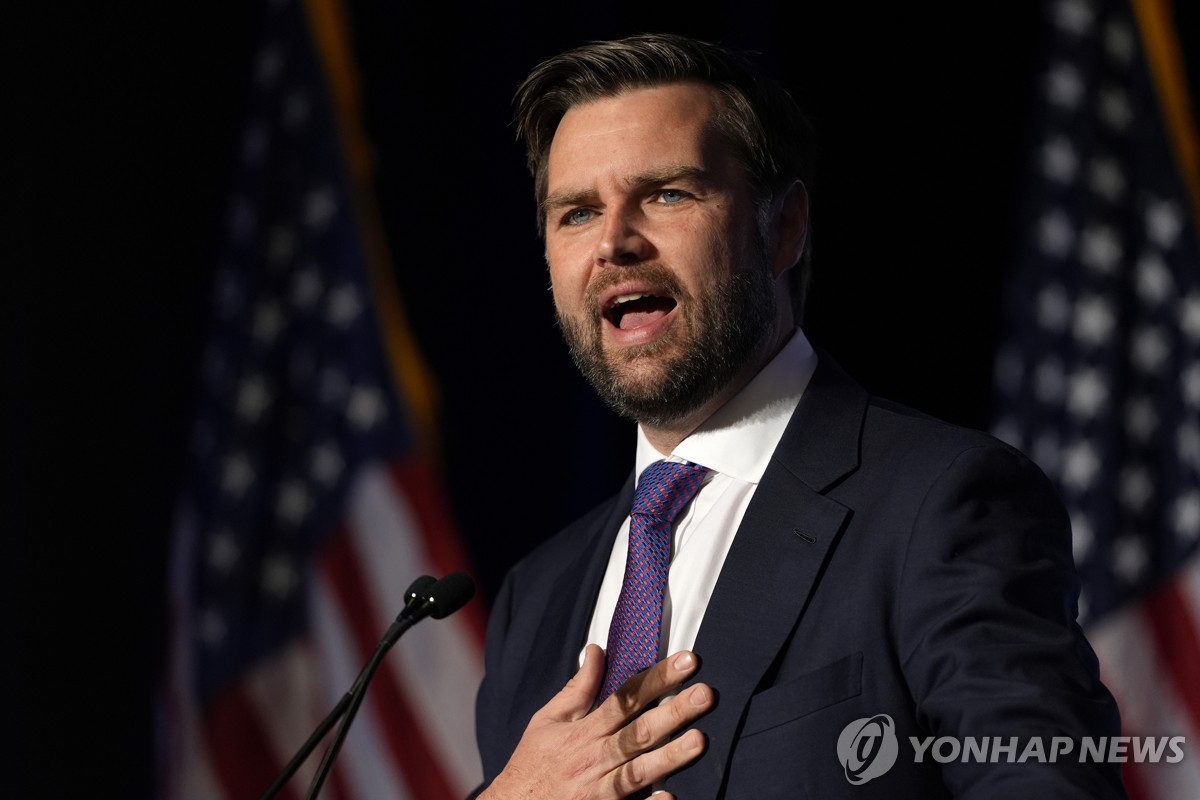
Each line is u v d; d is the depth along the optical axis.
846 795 4.53
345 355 13.01
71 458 13.89
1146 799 10.77
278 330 13.12
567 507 13.34
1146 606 11.20
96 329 14.12
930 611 4.56
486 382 13.66
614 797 4.86
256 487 12.73
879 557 4.83
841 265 12.77
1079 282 11.98
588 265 5.74
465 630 12.17
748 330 5.66
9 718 13.39
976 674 4.25
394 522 12.51
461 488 13.46
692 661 4.99
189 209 14.28
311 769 11.93
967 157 12.73
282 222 13.37
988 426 12.25
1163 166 12.03
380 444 12.73
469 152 13.94
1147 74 12.20
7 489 13.72
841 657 4.75
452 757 11.88
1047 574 4.59
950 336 12.54
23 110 14.34
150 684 13.52
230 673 12.29
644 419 5.82
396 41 14.09
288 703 12.21
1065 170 12.20
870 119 12.93
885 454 5.22
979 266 12.57
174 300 14.16
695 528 5.57
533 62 13.84
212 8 14.48
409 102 14.03
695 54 5.89
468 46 14.05
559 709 5.27
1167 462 11.48
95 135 14.38
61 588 13.69
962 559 4.59
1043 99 12.37
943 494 4.79
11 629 13.52
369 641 12.22
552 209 5.93
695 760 4.82
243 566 12.55
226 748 12.12
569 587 6.19
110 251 14.23
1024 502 4.84
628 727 4.93
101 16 14.52
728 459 5.63
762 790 4.65
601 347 5.72
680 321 5.58
